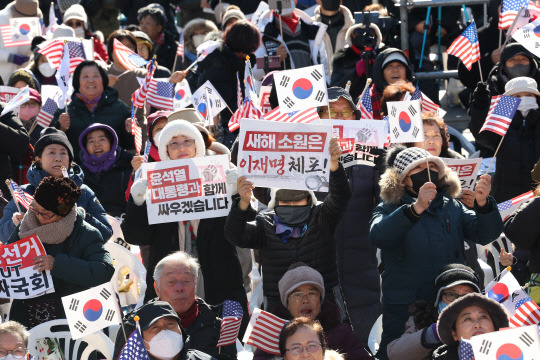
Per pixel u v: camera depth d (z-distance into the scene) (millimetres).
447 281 18062
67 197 19438
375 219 19203
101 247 19750
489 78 27594
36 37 34375
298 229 19547
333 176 18875
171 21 39844
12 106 25469
